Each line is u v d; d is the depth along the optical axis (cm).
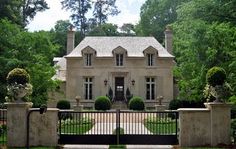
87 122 2511
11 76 1789
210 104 1789
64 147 1773
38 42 3678
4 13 4069
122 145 1820
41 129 1803
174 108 4247
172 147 1783
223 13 3228
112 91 5503
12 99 1788
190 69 3375
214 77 1800
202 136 1789
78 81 5531
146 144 1827
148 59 5562
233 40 2836
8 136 1766
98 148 1753
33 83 3434
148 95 5547
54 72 3897
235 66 2459
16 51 3169
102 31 9125
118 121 1838
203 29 3145
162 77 5541
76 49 5641
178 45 3800
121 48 5519
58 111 1834
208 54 3005
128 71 5538
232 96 2192
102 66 5534
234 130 1889
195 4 3334
